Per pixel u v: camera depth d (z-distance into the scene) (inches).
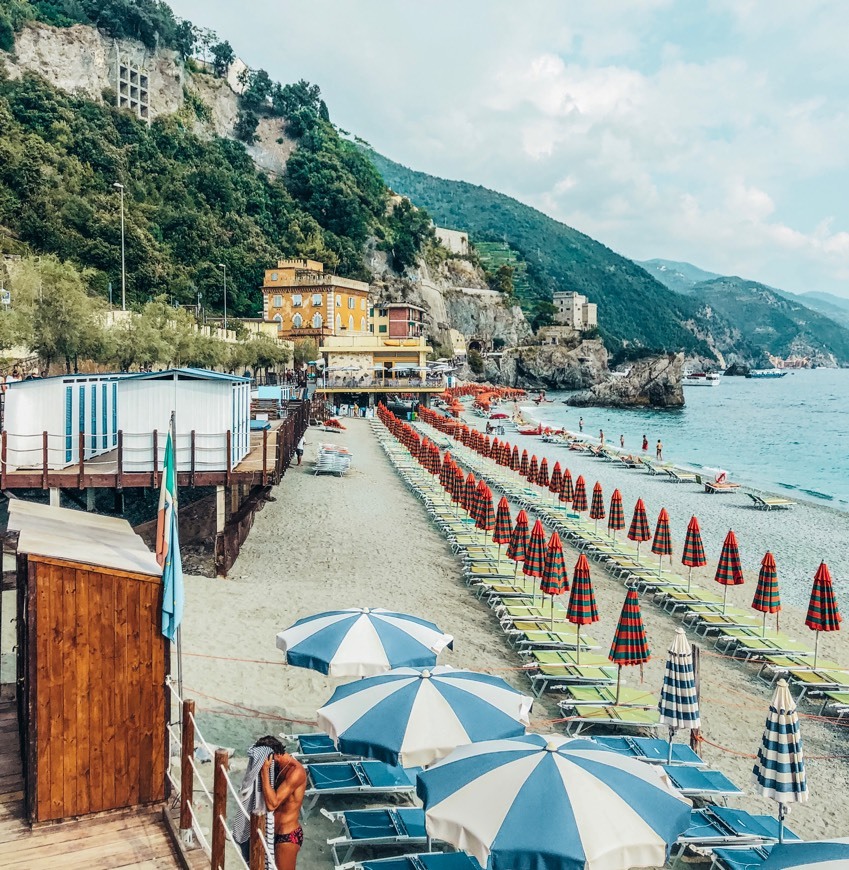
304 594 754.8
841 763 517.0
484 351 6520.7
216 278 3927.2
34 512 381.1
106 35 4756.4
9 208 2989.7
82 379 826.8
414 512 1235.9
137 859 272.4
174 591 299.0
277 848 282.8
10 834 282.7
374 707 360.5
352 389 3110.2
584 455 2292.1
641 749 472.1
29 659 279.7
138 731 299.6
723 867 374.9
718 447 2965.1
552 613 704.4
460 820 270.1
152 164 4165.8
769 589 684.7
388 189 6343.5
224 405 791.7
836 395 7377.0
